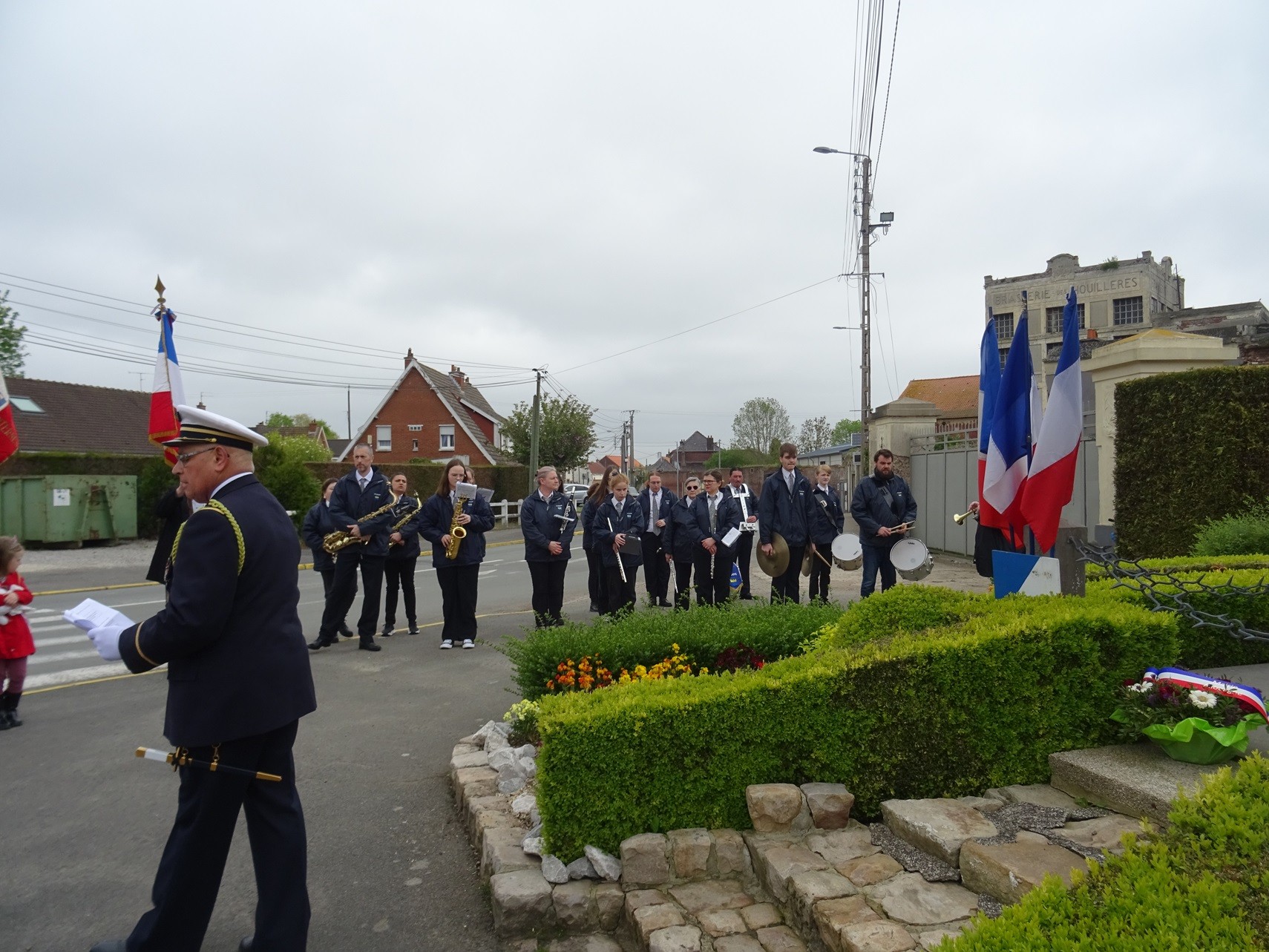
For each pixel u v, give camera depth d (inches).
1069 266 1743.4
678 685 159.3
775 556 388.2
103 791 198.8
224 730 114.9
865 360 936.3
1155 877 86.0
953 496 636.7
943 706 155.9
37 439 1120.8
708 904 133.3
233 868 159.9
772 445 3442.4
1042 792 152.7
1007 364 214.5
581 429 1776.6
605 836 144.0
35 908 144.7
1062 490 196.2
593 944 131.5
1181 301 1878.7
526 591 568.1
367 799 192.5
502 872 143.4
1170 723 150.8
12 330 1186.0
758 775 149.9
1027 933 82.4
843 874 129.9
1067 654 161.2
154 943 116.1
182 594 112.3
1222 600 217.0
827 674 151.7
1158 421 366.6
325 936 136.9
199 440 125.5
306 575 687.1
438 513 360.5
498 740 206.8
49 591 593.6
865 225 936.3
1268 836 91.6
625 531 383.6
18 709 271.1
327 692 283.3
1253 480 336.5
